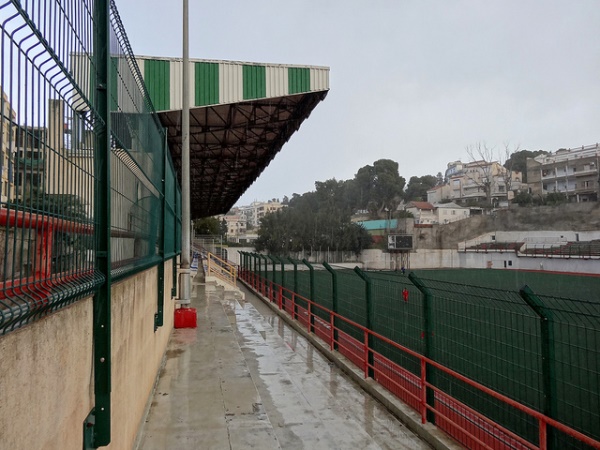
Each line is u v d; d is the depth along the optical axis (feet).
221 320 41.39
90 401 9.15
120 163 12.42
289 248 228.02
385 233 231.50
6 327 4.91
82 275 8.38
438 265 197.77
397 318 28.19
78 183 8.20
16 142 5.32
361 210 311.27
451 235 212.02
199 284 74.02
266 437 16.62
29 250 5.83
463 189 335.47
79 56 8.16
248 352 31.63
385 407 21.12
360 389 23.91
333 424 18.89
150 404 19.61
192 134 56.90
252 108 50.39
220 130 56.18
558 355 27.91
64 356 7.33
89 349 9.07
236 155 68.90
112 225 11.29
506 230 206.69
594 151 244.63
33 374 5.92
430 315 19.19
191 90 43.73
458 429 16.93
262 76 45.24
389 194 302.04
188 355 28.22
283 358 30.58
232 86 44.60
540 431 12.67
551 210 196.54
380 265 200.75
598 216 183.42
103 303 9.54
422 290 19.58
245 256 97.35
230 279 83.10
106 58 9.92
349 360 28.17
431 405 18.48
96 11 9.78
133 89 14.93
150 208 19.85
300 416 19.74
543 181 265.54
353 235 211.20
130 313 13.96
